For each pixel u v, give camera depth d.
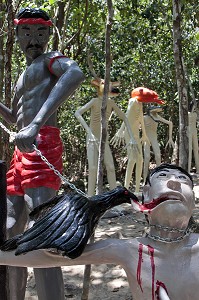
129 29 10.23
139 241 2.06
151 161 14.44
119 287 4.65
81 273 4.98
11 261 2.03
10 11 5.86
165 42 11.52
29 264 2.00
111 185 7.64
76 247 1.82
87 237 1.86
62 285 3.15
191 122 11.03
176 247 2.01
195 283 1.96
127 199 2.07
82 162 11.93
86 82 10.79
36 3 7.79
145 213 2.11
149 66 13.61
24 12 3.37
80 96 12.13
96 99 7.63
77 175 11.80
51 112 2.99
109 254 2.02
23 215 3.43
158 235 2.04
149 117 10.03
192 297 1.95
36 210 2.14
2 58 6.94
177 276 1.96
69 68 3.12
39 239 1.85
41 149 3.29
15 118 3.67
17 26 3.41
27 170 3.27
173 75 13.34
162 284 1.95
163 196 2.01
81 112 7.62
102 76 10.84
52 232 1.86
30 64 3.50
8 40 5.87
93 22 8.82
